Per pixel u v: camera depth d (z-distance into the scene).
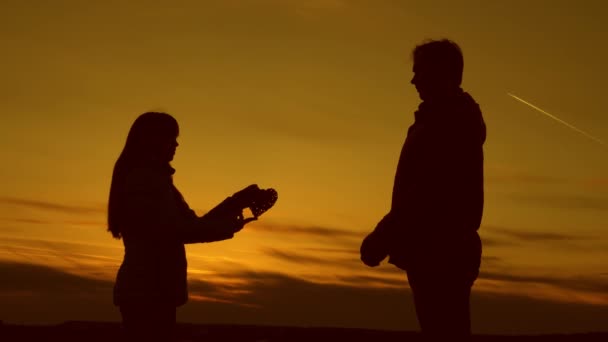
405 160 4.27
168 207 4.36
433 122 4.21
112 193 4.46
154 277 4.34
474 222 4.22
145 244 4.36
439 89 4.32
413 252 4.18
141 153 4.48
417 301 4.25
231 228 4.55
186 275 4.50
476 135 4.23
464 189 4.14
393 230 4.17
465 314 4.19
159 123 4.51
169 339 4.41
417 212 4.13
